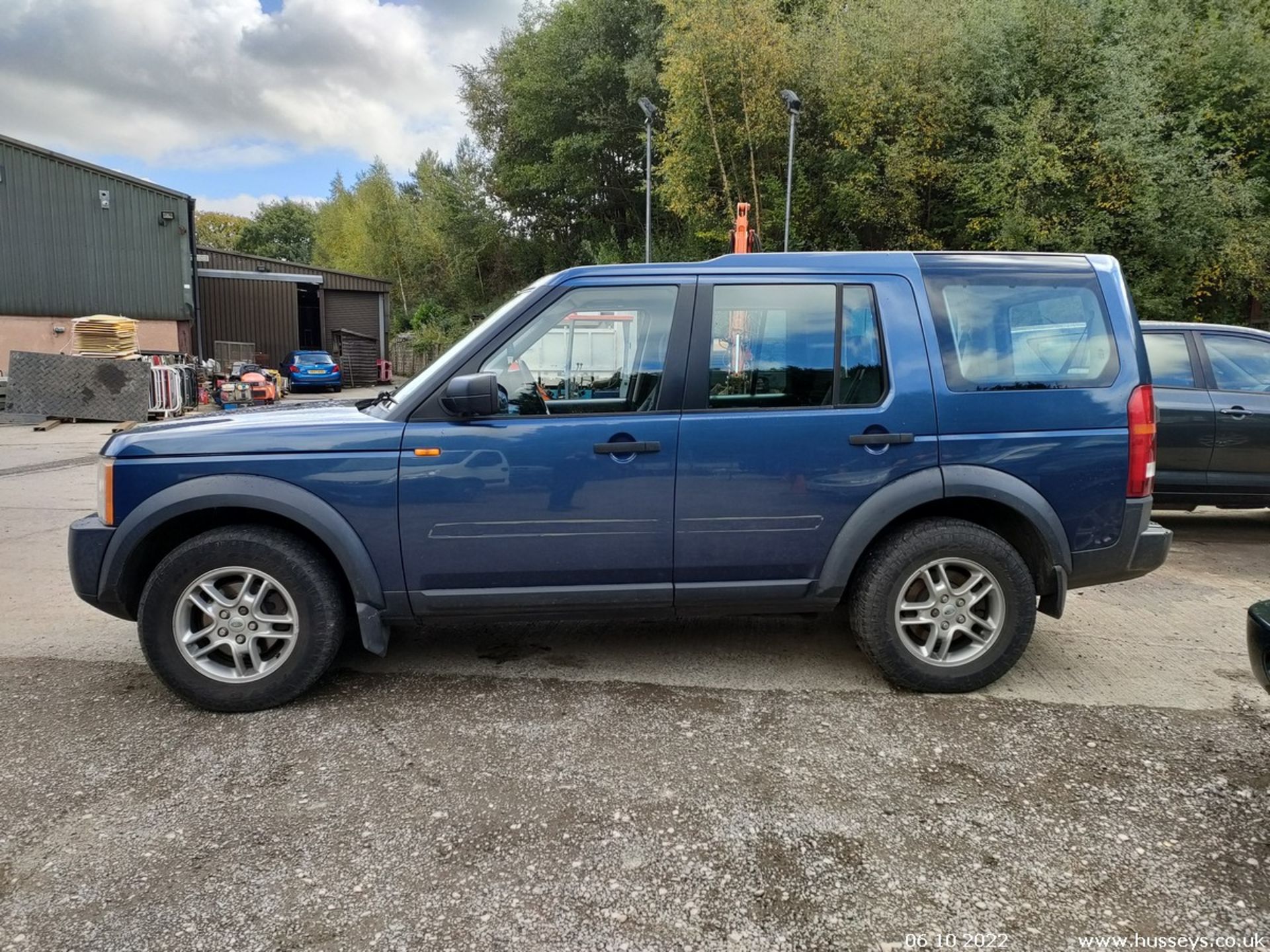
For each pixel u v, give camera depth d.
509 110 30.08
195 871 2.27
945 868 2.28
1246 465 6.24
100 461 3.26
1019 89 16.34
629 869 2.28
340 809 2.58
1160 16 17.36
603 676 3.66
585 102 26.58
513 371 3.31
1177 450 6.23
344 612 3.35
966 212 17.25
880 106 17.30
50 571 5.52
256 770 2.82
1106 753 2.93
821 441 3.27
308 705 3.34
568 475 3.22
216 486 3.15
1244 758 2.89
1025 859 2.32
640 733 3.09
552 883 2.21
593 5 25.84
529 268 33.94
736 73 18.31
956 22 17.11
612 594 3.34
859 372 3.33
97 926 2.04
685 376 3.29
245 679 3.24
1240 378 6.35
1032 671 3.71
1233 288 16.83
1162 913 2.09
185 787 2.71
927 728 3.13
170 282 22.59
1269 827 2.47
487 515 3.23
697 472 3.25
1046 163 15.47
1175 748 2.97
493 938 2.01
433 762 2.87
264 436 3.21
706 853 2.35
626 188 28.34
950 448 3.29
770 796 2.65
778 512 3.29
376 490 3.20
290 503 3.15
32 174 19.50
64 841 2.40
